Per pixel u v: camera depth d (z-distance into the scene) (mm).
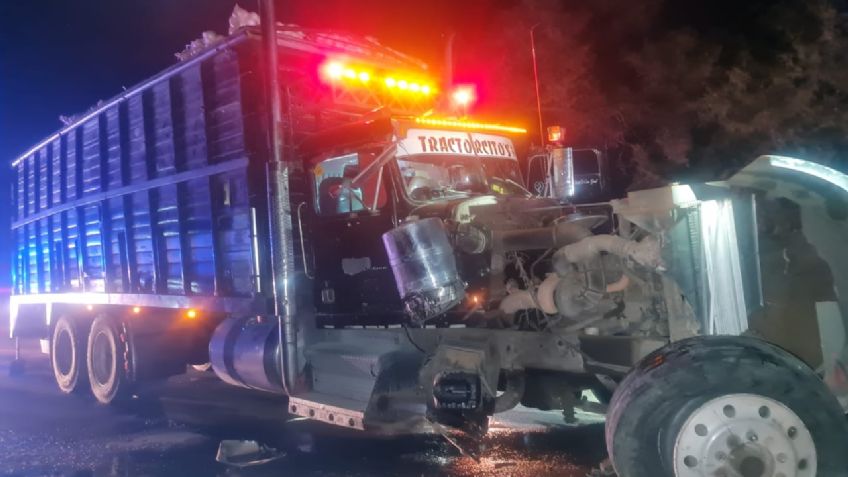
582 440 6828
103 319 9555
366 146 6441
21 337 12383
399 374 6031
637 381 4430
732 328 4699
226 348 7633
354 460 6594
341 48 7758
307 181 6961
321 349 6816
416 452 6719
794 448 4141
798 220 5059
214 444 7379
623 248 5031
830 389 4805
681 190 4789
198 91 7883
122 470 6613
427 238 5598
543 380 5852
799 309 5008
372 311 6410
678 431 4219
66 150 10898
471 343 5750
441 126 6727
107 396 9398
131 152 9211
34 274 12195
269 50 6742
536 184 7305
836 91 12539
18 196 12688
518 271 5812
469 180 6797
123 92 9188
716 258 4715
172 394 10023
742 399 4176
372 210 6379
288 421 8234
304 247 6906
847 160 12508
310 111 7473
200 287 8141
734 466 4105
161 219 8680
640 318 5273
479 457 5820
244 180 7289
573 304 5301
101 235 9906
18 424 8562
